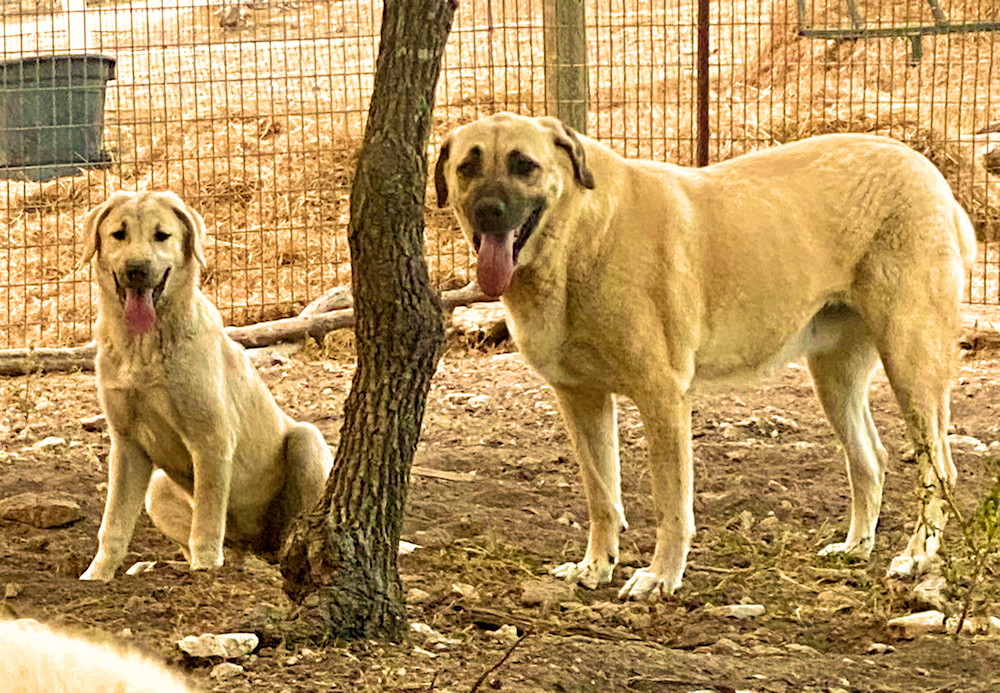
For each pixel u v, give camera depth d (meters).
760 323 5.05
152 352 4.75
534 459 6.93
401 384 3.94
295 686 3.44
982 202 12.55
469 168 4.56
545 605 4.54
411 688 3.46
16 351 9.04
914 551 5.10
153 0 17.70
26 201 11.86
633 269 4.71
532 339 4.79
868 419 5.52
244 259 11.02
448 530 5.64
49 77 12.23
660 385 4.76
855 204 5.17
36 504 5.76
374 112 3.86
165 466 5.07
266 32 16.42
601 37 16.02
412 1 3.81
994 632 4.30
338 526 3.94
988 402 8.05
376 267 3.85
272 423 5.29
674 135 13.39
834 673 3.83
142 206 4.70
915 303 5.12
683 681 3.66
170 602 4.17
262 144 12.91
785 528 5.76
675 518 4.82
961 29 11.44
